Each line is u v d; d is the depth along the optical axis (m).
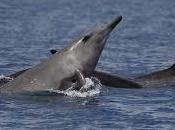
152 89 66.25
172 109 57.56
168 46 103.12
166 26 139.50
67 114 55.12
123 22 147.38
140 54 92.75
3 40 106.12
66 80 64.56
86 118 54.09
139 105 58.97
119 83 66.94
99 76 67.56
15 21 142.12
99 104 59.03
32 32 121.81
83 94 62.88
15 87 63.38
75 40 67.38
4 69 76.81
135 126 52.03
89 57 66.50
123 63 83.69
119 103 59.62
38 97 61.19
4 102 58.97
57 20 149.62
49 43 106.19
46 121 52.91
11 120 53.16
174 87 67.31
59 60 65.56
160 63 84.25
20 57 87.00
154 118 54.38
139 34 121.88
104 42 67.56
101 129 51.00
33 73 64.75
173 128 51.59
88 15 166.12
